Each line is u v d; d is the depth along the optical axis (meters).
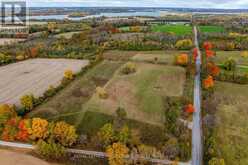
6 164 59.44
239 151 63.06
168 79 100.88
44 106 81.56
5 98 88.50
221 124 73.94
